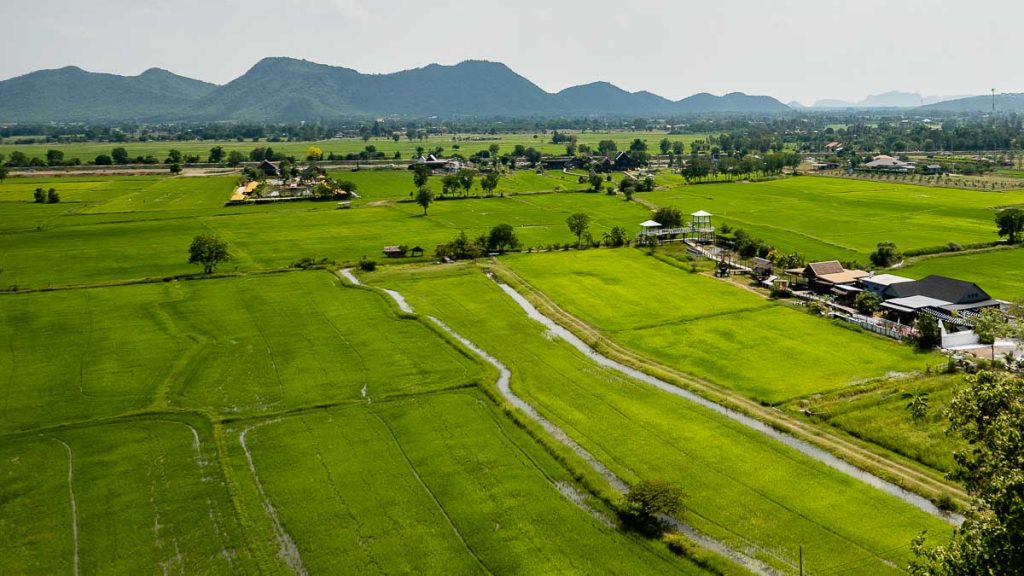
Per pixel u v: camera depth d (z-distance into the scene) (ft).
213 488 180.55
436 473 186.80
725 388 236.22
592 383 245.24
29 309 333.83
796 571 143.95
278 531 163.12
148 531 163.22
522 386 242.78
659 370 253.85
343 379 249.34
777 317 310.65
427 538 159.33
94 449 200.85
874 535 154.71
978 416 113.09
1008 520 94.48
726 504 168.96
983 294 311.27
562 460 191.01
